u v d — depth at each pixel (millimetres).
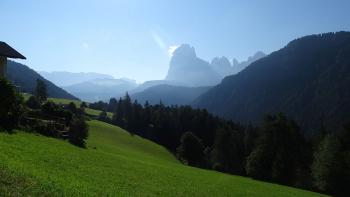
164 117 176500
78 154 48438
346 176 94750
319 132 133000
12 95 51500
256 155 109500
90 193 25047
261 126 118125
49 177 26109
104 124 146000
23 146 39188
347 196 95000
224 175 88125
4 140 39656
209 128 179500
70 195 22531
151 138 172250
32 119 59438
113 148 89125
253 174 108312
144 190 33875
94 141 93750
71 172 32562
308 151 116125
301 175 103875
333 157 95688
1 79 51188
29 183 22156
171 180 47438
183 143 135250
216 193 45250
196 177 61844
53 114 76438
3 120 51438
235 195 48156
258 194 56625
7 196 18719
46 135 60000
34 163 31188
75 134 64812
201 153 137000
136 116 178625
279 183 104250
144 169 53438
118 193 28406
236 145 140625
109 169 42500
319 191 99312
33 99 104125
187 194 38156
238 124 190625
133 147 117438
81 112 146000
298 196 66250
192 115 183625
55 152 42625
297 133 117312
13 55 63969
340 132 116250
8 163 26469
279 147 108250
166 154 131250
